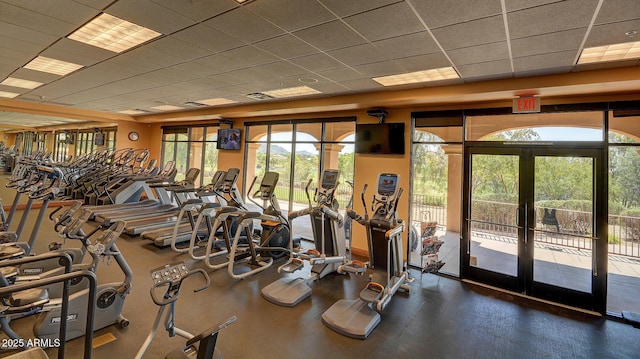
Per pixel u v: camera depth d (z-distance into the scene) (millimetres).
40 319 2574
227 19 2818
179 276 2211
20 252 3234
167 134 10578
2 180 11977
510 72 3797
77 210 3084
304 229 7566
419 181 5406
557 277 4078
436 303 3912
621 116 3799
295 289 3879
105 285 2982
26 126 16750
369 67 3959
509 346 3006
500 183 4543
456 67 3742
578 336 3236
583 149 3971
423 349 2895
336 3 2447
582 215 3971
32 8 2727
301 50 3504
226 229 5066
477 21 2611
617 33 2670
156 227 6301
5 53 4004
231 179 6152
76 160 8102
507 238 4469
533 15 2455
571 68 3525
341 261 4750
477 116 4801
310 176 6953
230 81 4996
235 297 3781
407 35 2963
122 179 7668
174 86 5523
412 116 5379
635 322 3473
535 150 4281
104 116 9562
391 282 3879
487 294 4254
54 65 4566
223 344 2820
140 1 2562
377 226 3957
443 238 5176
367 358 2715
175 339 2828
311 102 5977
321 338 2982
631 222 3783
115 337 2816
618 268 3889
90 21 2994
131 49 3725
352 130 6367
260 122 7730
